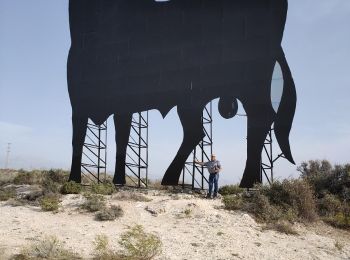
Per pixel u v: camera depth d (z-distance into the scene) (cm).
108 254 890
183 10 1780
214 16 1706
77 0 2020
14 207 1454
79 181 1916
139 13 1880
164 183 1730
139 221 1248
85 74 1964
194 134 1691
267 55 1589
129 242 898
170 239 1061
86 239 1045
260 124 1572
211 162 1552
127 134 1864
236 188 1691
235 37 1656
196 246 1016
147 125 2006
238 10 1662
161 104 1778
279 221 1264
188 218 1267
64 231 1123
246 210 1339
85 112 1950
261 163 1567
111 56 1916
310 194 1390
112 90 1897
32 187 1791
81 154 1942
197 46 1728
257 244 1061
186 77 1736
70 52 2008
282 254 1002
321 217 1372
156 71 1806
